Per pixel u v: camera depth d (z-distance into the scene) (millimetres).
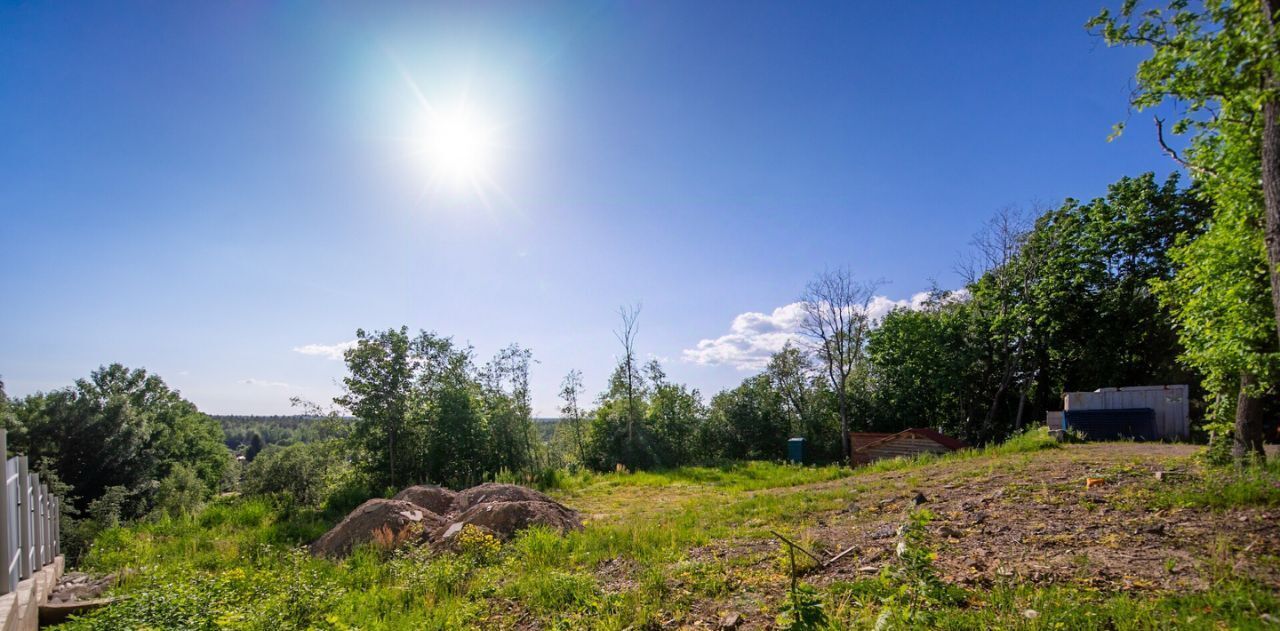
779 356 40562
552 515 10719
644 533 8750
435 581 7117
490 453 22766
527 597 6301
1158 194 23312
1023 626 3764
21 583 6156
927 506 8469
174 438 37562
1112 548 5172
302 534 12531
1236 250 7215
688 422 34781
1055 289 25750
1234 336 7367
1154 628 3537
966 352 30344
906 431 26156
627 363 33531
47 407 29375
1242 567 4254
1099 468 9188
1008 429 30906
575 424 33031
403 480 20047
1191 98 5969
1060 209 27203
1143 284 23516
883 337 33938
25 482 6594
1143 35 5910
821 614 4039
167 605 5582
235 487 21500
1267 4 4527
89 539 11836
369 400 19812
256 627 5258
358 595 6871
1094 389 25406
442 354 22234
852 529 7824
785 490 13484
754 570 6195
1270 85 4781
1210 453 8188
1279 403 13258
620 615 5328
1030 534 6008
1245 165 6703
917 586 4160
